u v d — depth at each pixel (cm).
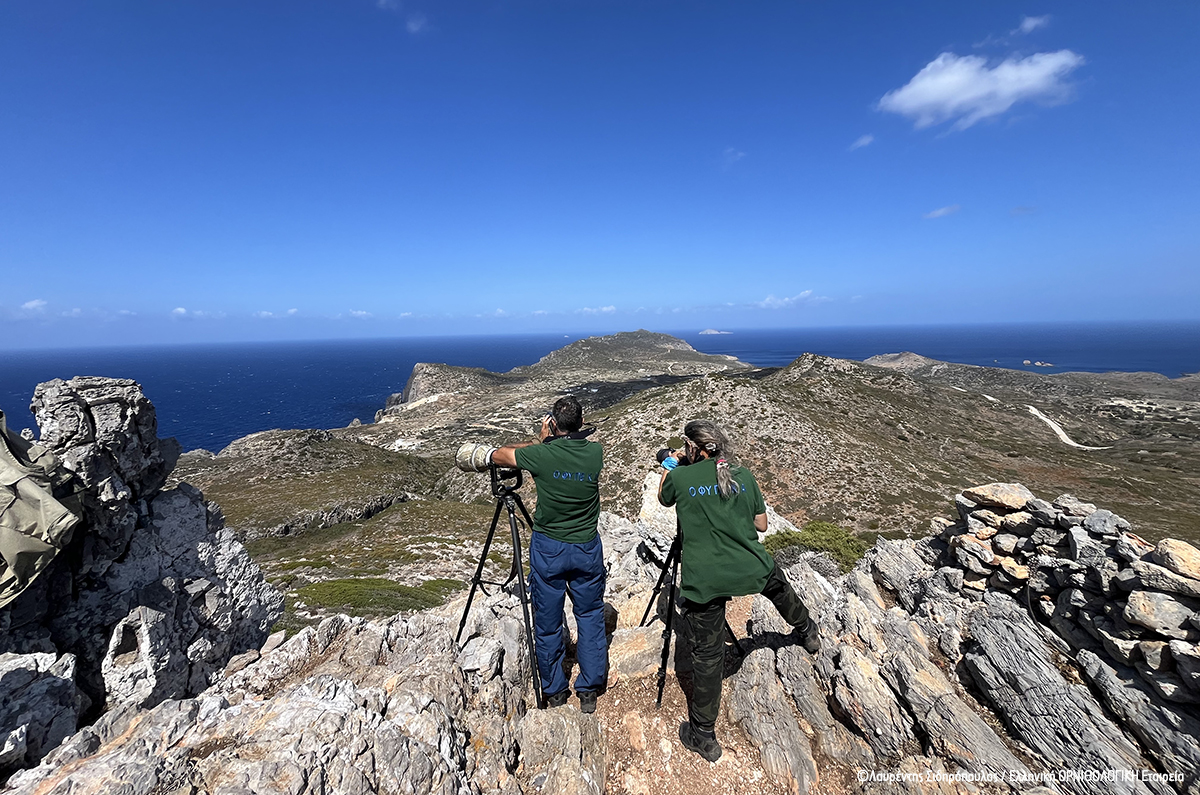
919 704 423
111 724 382
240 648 757
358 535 4019
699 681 416
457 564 3044
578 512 438
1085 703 384
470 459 473
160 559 662
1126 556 412
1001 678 434
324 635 533
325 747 334
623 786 405
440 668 459
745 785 405
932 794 362
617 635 597
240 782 295
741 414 7069
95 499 578
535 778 387
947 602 568
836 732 442
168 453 722
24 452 514
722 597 412
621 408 8806
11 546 437
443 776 347
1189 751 325
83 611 563
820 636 523
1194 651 339
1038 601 496
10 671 447
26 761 428
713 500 418
